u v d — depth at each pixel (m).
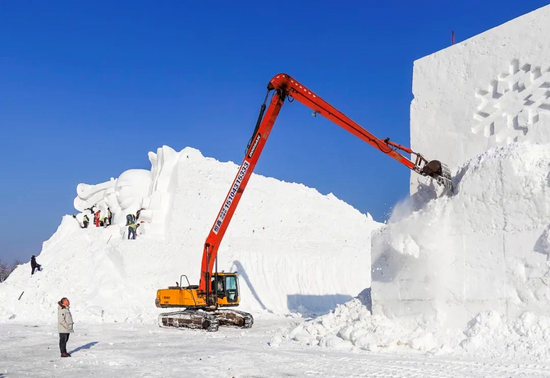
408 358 11.83
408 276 14.34
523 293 12.18
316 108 16.28
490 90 14.75
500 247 12.73
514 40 14.28
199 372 10.37
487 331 12.32
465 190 13.57
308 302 29.02
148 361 11.78
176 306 20.55
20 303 25.06
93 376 10.03
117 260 26.80
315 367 10.78
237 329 19.83
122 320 23.08
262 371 10.40
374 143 15.61
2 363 11.62
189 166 31.56
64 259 28.83
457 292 13.30
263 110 17.72
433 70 16.16
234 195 19.39
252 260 29.17
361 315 15.53
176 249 27.81
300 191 38.06
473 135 14.93
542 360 10.89
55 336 17.17
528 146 12.98
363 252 33.25
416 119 16.38
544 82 13.60
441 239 13.75
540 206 12.17
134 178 31.61
